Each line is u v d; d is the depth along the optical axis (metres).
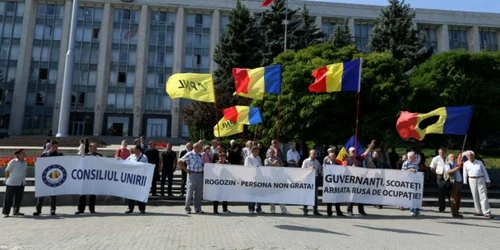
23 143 27.67
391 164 17.92
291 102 19.03
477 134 30.14
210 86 11.20
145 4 53.19
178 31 53.31
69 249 5.98
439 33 58.38
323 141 18.88
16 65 50.12
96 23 52.44
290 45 31.95
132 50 52.69
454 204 11.21
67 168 10.09
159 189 14.81
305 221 9.41
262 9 54.00
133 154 10.89
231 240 6.88
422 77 29.84
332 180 10.52
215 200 10.37
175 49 52.94
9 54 50.19
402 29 33.28
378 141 18.45
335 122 18.83
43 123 49.53
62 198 11.91
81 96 50.59
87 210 10.86
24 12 50.91
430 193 16.19
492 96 28.48
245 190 10.45
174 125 51.44
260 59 33.81
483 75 29.56
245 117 13.30
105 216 9.58
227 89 32.81
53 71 50.72
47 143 16.44
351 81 11.03
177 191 14.45
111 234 7.20
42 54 50.84
